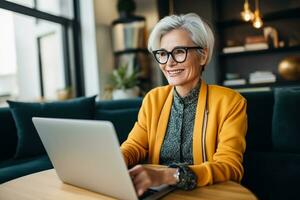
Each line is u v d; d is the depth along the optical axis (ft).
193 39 3.37
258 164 4.82
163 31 3.45
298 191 4.10
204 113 3.45
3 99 10.72
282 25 11.66
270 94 5.84
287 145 5.11
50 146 2.64
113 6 12.61
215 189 2.50
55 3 11.02
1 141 6.36
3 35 10.28
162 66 3.52
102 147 2.10
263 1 11.85
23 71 11.18
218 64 11.87
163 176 2.43
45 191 2.70
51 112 6.54
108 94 11.32
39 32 11.12
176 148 3.51
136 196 2.15
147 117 3.84
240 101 3.40
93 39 11.50
